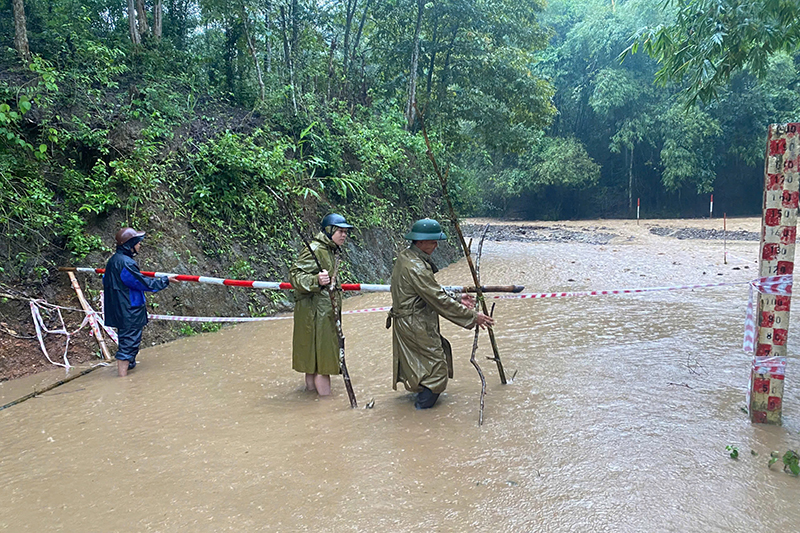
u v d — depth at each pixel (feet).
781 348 12.55
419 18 47.67
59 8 33.76
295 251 30.94
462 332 22.97
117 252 18.90
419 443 12.39
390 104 52.03
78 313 21.34
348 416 14.23
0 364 18.62
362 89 48.08
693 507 9.48
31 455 12.57
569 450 11.75
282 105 36.65
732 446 11.68
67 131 24.84
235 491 10.58
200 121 31.99
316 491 10.44
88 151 25.57
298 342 15.44
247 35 36.45
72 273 21.65
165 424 14.15
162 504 10.23
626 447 11.78
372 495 10.21
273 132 34.35
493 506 9.71
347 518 9.49
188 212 26.76
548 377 16.67
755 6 20.27
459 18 49.57
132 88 29.68
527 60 54.80
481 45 50.57
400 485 10.54
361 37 57.47
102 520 9.80
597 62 110.01
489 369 17.71
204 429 13.74
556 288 33.27
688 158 100.94
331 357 15.30
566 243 62.23
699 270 38.83
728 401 14.30
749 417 13.10
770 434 12.23
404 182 43.70
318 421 13.96
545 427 12.98
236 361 19.86
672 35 23.31
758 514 9.23
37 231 22.38
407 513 9.58
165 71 33.73
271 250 29.71
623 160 119.03
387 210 40.93
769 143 12.24
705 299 28.32
